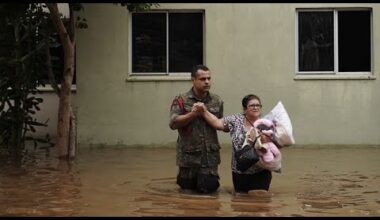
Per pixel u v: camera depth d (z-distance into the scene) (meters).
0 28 11.45
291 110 12.77
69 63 10.67
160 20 12.94
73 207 5.96
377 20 12.75
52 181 7.84
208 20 12.78
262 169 6.71
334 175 8.62
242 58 12.78
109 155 11.30
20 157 10.79
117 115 12.73
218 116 7.04
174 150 12.25
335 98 12.78
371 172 8.95
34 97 12.19
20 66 11.50
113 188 7.27
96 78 12.73
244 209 5.87
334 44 12.91
